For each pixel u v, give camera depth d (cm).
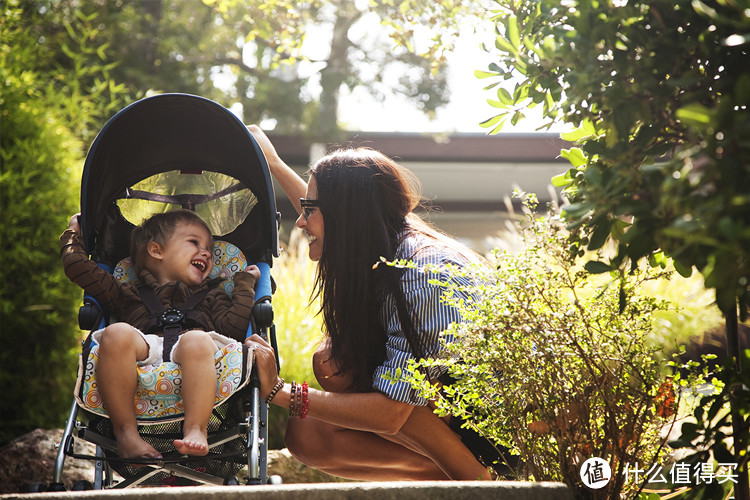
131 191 290
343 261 237
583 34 156
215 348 225
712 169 123
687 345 447
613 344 181
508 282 181
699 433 173
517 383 181
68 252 249
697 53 154
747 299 151
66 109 536
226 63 1040
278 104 1114
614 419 175
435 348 217
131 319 249
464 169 1142
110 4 866
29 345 447
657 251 188
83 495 144
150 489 149
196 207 296
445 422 240
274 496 149
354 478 264
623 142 157
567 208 153
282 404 227
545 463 184
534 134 1092
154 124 277
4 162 441
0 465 332
